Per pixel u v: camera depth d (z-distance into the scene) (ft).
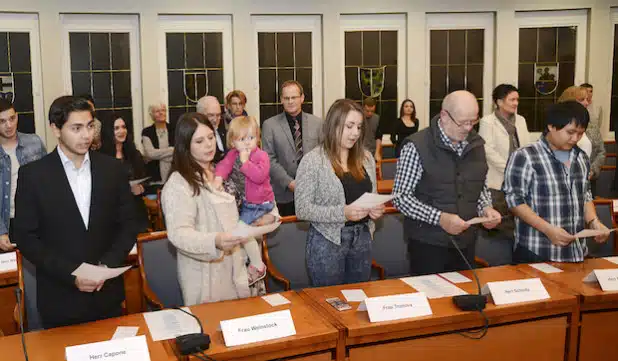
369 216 8.11
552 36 23.84
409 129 22.30
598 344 7.48
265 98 23.18
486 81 24.04
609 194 17.17
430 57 23.86
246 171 8.30
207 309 7.04
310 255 8.14
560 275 8.10
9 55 20.62
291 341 6.15
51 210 6.72
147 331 6.45
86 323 6.70
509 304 7.01
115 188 7.15
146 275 9.32
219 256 6.84
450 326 6.79
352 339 6.44
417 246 8.39
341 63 23.49
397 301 6.73
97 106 21.81
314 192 7.95
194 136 7.10
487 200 8.58
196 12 21.84
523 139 12.73
